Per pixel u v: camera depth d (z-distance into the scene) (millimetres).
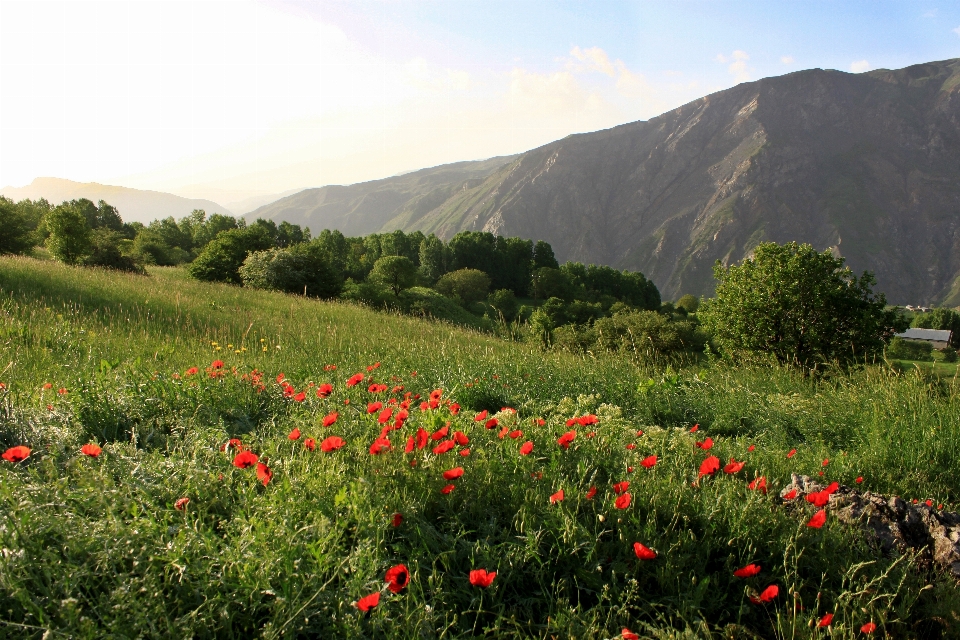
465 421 3873
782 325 15664
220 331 9789
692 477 3287
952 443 4469
